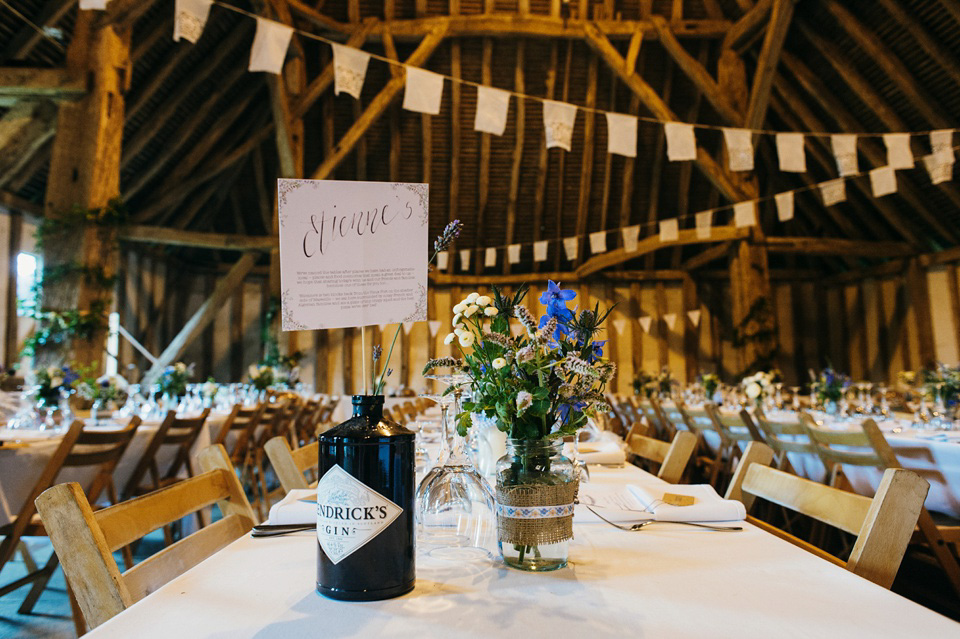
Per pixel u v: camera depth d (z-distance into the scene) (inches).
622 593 34.8
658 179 450.3
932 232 398.0
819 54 355.6
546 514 39.0
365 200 41.1
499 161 442.0
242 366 479.2
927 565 112.4
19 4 256.2
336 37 371.9
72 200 259.1
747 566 39.5
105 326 258.1
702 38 376.5
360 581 33.5
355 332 488.1
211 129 386.0
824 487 48.3
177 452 153.6
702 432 189.9
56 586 123.6
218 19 328.8
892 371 437.4
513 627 30.0
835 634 29.1
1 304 303.3
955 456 101.6
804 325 500.4
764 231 470.9
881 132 358.3
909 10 303.1
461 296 486.6
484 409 42.1
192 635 29.2
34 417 154.9
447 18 367.6
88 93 263.4
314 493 55.2
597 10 376.5
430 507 44.1
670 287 500.7
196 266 476.1
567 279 494.3
